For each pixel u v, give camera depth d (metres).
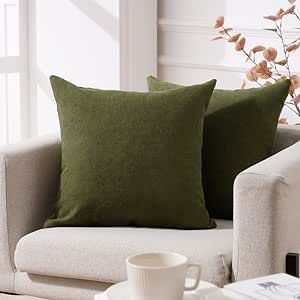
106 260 2.59
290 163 2.53
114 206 2.81
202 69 4.30
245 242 2.42
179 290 1.68
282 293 1.71
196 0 4.26
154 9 4.32
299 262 2.24
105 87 4.21
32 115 4.44
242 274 2.44
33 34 4.36
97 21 4.19
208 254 2.47
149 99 2.89
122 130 2.84
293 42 3.68
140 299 1.67
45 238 2.71
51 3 4.29
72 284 2.71
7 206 2.84
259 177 2.38
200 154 2.89
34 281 2.78
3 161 2.83
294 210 2.49
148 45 4.31
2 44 4.39
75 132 2.90
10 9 4.36
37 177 2.97
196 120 2.88
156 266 1.74
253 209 2.39
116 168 2.81
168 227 2.83
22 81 4.40
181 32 4.32
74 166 2.87
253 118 3.00
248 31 4.12
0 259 2.85
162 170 2.80
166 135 2.82
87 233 2.73
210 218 2.98
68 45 4.28
